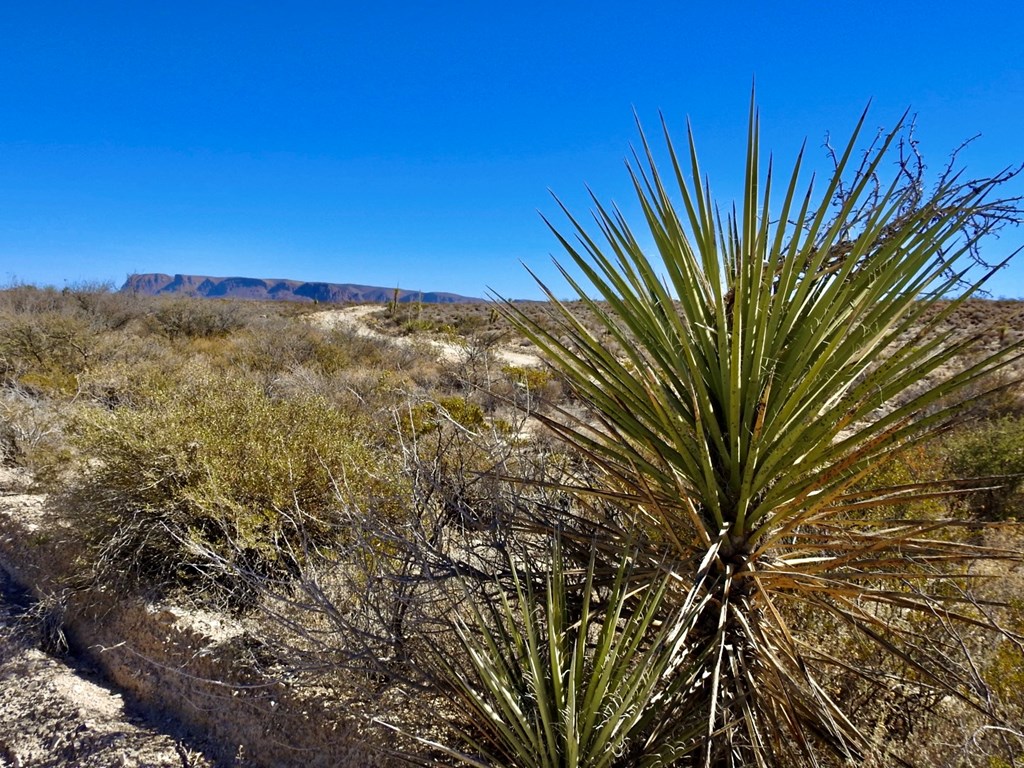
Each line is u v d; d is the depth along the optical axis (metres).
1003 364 2.11
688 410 2.65
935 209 2.42
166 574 4.87
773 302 2.53
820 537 2.56
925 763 2.52
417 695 3.01
